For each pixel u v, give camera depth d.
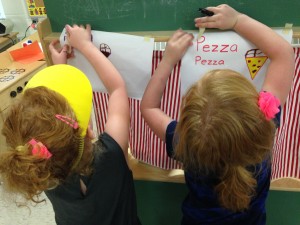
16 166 0.65
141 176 1.19
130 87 1.03
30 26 3.13
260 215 0.84
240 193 0.74
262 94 0.73
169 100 1.03
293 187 1.13
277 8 0.86
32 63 2.27
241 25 0.86
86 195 0.78
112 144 0.81
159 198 1.34
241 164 0.71
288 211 1.32
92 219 0.82
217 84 0.70
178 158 0.85
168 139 0.89
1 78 2.08
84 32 0.96
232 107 0.68
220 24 0.87
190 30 0.93
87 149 0.77
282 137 1.06
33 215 1.87
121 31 0.96
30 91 0.72
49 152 0.66
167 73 0.96
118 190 0.83
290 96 0.99
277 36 0.84
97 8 0.94
